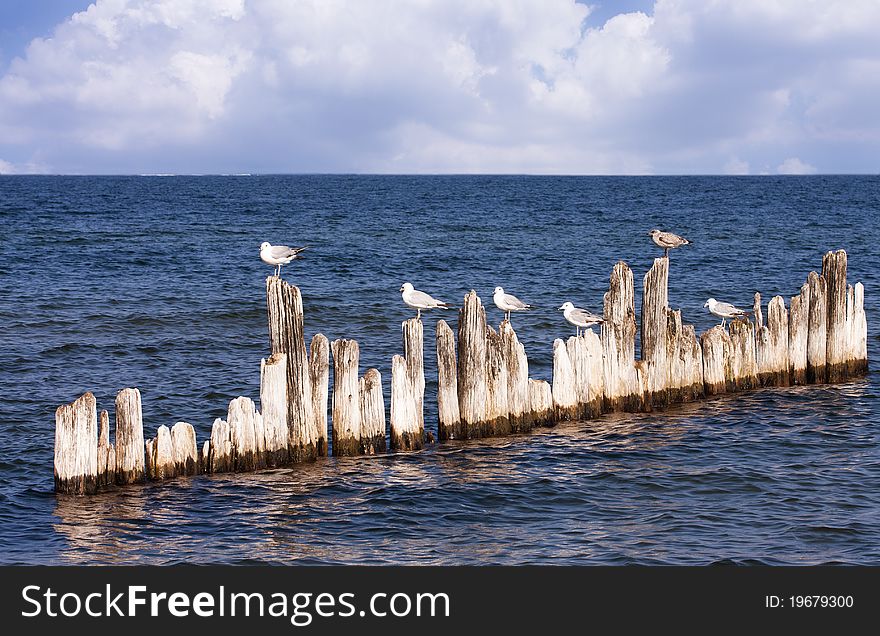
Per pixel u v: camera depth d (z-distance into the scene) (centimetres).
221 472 1841
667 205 11438
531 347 3091
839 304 2511
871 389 2478
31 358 2844
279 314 1844
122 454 1772
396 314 3669
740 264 5212
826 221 8338
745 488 1820
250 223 8031
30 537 1584
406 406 1973
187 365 2814
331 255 5550
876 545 1560
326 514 1691
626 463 1948
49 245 5659
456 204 11788
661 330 2262
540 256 5662
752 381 2438
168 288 4206
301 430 1888
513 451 2003
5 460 1942
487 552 1556
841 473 1898
